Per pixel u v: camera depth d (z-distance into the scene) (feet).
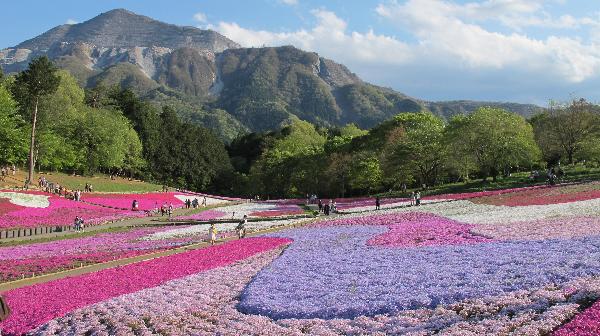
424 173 272.10
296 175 384.68
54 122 302.04
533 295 49.73
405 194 263.49
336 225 135.85
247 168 566.77
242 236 129.39
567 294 48.60
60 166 322.75
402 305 54.29
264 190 424.87
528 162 248.32
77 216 183.42
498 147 236.02
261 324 54.39
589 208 117.29
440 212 144.87
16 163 299.38
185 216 217.15
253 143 604.90
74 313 63.31
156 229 167.73
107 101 444.55
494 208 142.61
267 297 63.62
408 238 101.45
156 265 90.48
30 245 131.13
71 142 330.54
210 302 65.57
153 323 57.88
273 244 108.06
